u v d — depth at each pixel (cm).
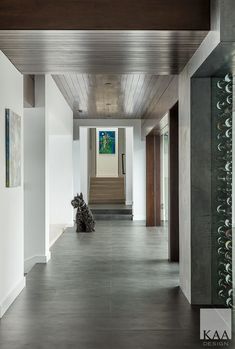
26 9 389
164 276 632
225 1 352
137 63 499
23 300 507
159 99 908
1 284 456
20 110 544
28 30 389
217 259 483
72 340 381
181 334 395
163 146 1089
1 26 389
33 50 448
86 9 390
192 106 483
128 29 389
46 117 746
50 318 442
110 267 699
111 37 407
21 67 518
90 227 1145
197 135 483
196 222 484
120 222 1382
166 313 457
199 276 486
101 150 2150
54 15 389
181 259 552
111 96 985
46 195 748
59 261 750
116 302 499
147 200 1262
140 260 758
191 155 484
